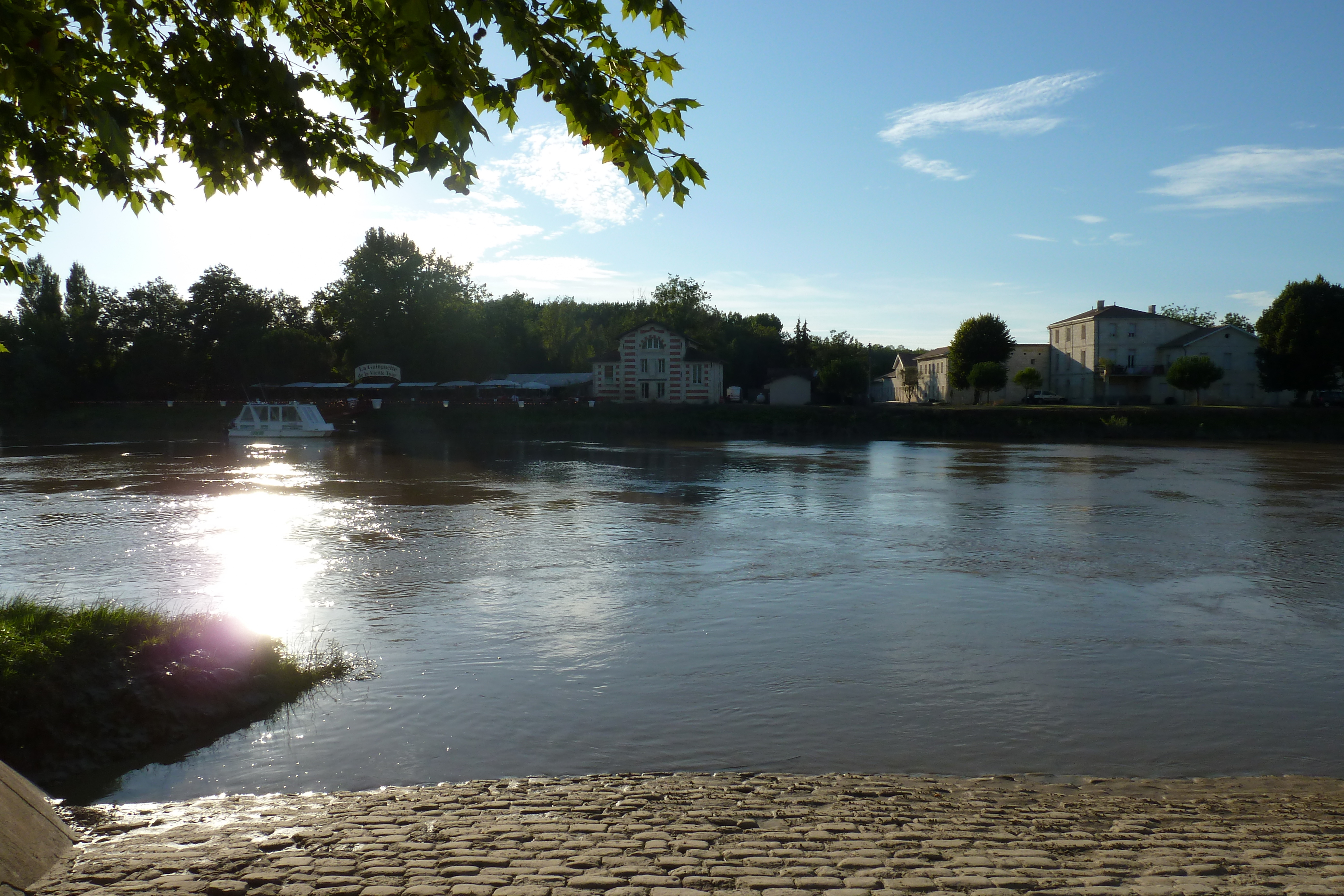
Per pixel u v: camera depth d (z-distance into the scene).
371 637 13.49
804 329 120.19
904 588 17.27
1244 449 57.44
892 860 5.31
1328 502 30.91
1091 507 29.61
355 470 42.62
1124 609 15.64
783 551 21.23
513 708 10.35
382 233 90.50
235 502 29.95
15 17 4.38
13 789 5.80
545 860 5.27
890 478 39.06
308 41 6.19
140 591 16.47
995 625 14.47
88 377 87.75
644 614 15.04
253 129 5.74
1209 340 85.69
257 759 8.72
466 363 91.31
